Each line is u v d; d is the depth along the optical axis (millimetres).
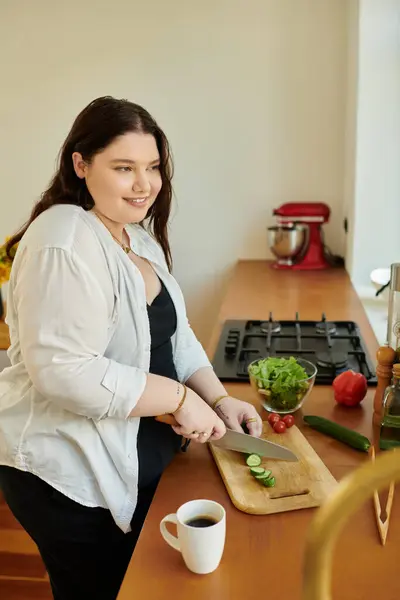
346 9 2850
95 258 1208
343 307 2375
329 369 1759
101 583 1390
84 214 1257
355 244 2758
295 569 995
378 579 965
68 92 3066
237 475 1258
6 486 1341
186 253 3227
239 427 1409
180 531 979
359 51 2559
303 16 2885
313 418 1457
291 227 2912
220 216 3162
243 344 1958
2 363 2590
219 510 1030
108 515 1319
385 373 1409
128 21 2963
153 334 1396
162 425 1396
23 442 1283
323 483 1214
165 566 1017
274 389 1486
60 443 1280
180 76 3004
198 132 3064
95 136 1229
